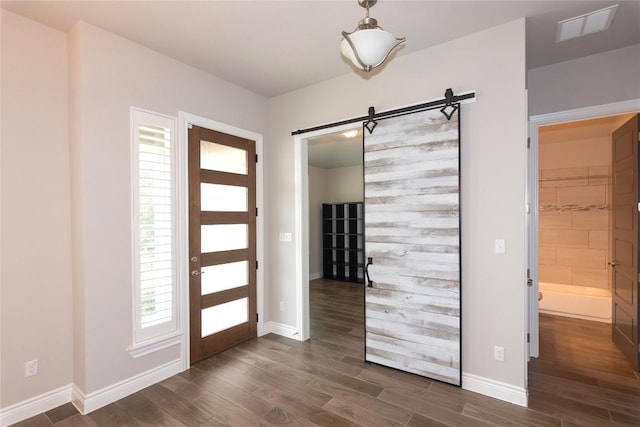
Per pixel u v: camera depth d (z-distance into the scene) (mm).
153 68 2703
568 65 2875
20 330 2197
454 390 2492
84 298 2279
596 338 3602
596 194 4887
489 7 2154
